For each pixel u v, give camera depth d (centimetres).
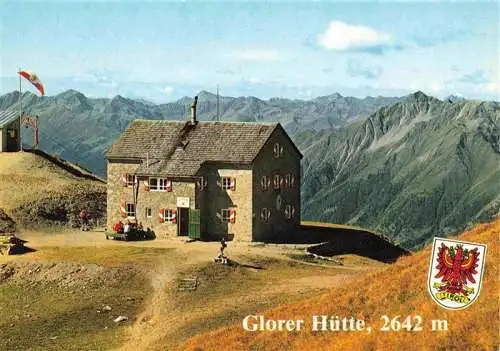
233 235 7231
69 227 7750
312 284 5638
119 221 7425
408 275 3656
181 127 7725
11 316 5078
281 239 7556
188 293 5434
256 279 5838
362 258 7331
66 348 4466
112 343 4541
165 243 6962
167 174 7162
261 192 7375
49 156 9912
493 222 4275
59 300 5419
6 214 7594
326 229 8588
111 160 7519
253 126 7575
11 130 9769
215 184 7281
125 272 5847
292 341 3484
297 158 8331
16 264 6066
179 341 4372
